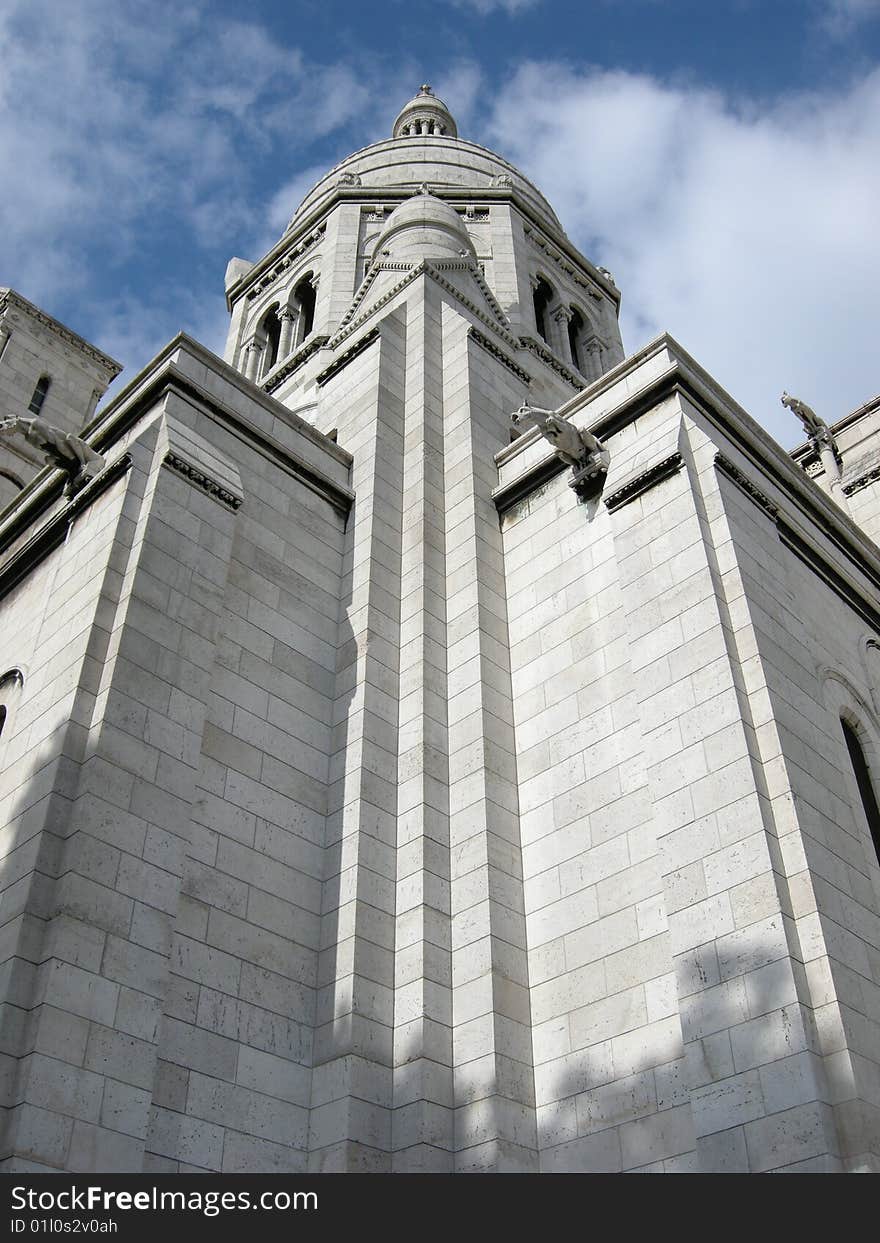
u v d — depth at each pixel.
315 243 47.59
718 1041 14.63
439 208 33.53
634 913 17.06
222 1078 15.55
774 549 20.45
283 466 23.03
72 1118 13.54
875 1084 13.75
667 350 22.50
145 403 22.00
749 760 16.34
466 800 19.36
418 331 27.80
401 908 18.22
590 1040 16.56
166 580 18.80
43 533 22.02
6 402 40.84
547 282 47.00
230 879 17.20
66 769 16.20
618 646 19.81
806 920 14.92
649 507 20.42
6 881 15.45
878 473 36.16
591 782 18.84
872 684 21.89
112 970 14.85
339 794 19.36
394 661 21.33
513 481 23.83
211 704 18.53
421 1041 16.61
